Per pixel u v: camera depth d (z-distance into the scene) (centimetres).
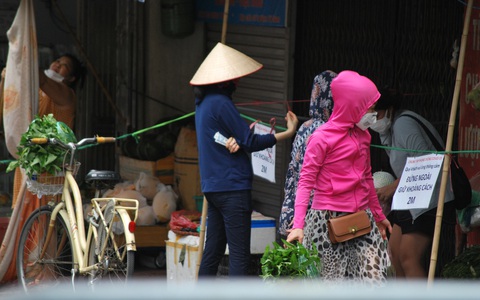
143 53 1648
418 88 1178
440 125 1152
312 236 867
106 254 1054
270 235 1243
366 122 855
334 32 1308
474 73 1027
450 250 1153
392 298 194
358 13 1259
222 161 985
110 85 1777
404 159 1007
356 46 1266
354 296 197
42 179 1139
